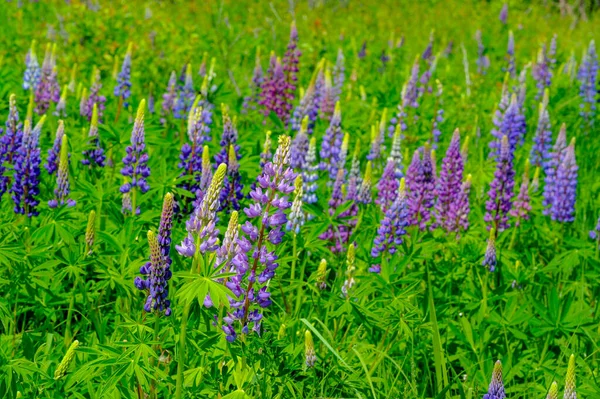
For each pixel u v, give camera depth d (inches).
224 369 160.9
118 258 207.5
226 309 161.8
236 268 152.3
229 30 614.5
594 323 198.4
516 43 787.4
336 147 285.1
